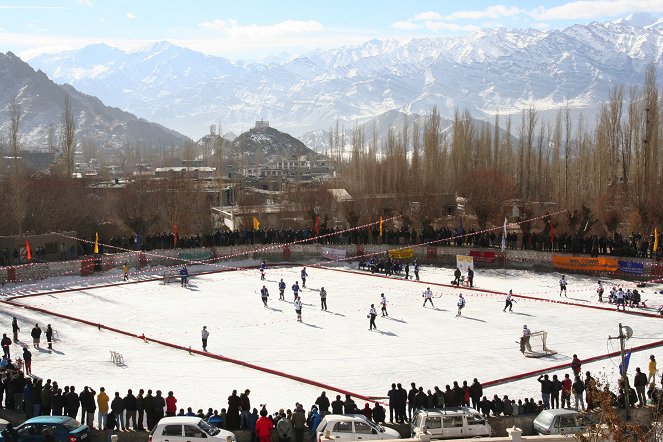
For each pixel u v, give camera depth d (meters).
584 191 112.69
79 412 40.94
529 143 127.69
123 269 82.12
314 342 55.25
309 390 44.72
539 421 34.47
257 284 77.94
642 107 105.50
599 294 67.50
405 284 77.44
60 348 54.03
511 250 85.12
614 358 50.84
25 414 38.72
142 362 50.59
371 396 43.44
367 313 64.38
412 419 35.78
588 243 81.56
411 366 49.19
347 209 111.38
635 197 97.56
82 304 68.44
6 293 72.25
